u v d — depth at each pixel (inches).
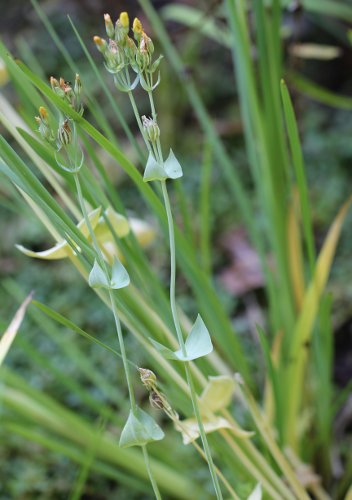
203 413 24.9
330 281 52.1
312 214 57.9
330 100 36.4
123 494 38.0
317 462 34.6
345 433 40.3
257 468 27.2
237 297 52.2
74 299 51.6
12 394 32.1
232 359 29.6
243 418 37.9
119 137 65.8
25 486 38.6
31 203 23.8
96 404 32.1
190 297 51.9
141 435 20.9
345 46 66.7
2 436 40.6
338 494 34.1
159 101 65.4
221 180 62.4
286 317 33.0
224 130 65.9
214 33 44.8
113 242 25.5
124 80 20.2
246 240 56.3
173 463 35.8
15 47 70.0
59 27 72.4
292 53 35.2
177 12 48.3
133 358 45.7
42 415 32.3
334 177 61.6
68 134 20.4
